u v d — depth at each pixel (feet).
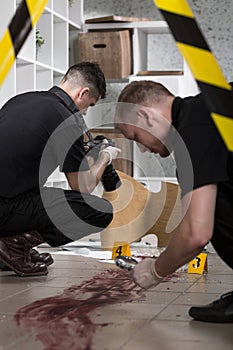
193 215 7.70
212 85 5.51
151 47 23.32
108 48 21.49
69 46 22.47
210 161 7.66
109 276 12.50
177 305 9.88
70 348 7.54
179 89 21.30
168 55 23.26
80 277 12.42
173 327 8.52
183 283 11.76
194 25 5.50
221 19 22.85
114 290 11.08
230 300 8.82
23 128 11.68
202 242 7.75
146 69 23.20
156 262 8.29
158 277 8.35
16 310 9.57
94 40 21.62
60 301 10.20
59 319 9.02
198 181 7.66
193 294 10.74
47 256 13.56
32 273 12.59
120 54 21.39
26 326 8.63
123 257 8.96
